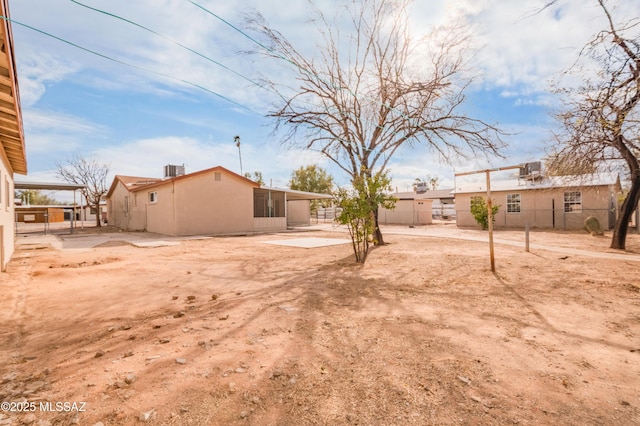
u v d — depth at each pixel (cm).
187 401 220
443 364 278
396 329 366
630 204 1048
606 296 502
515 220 2339
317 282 618
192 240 1538
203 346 318
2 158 813
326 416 205
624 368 271
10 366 276
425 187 4772
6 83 485
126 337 343
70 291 553
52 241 1566
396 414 208
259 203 2703
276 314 423
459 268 734
